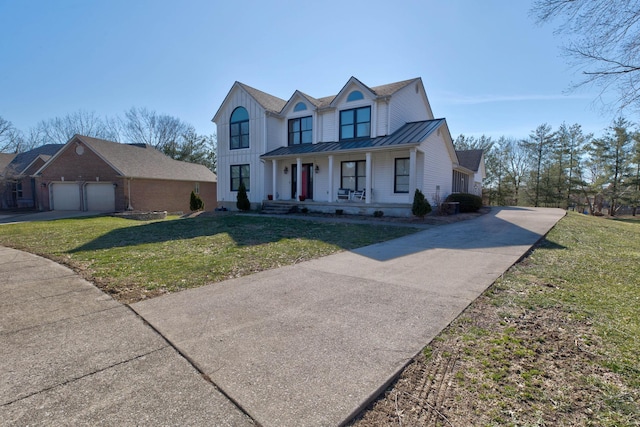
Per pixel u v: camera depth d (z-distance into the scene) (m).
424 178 14.96
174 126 42.22
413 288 4.53
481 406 2.07
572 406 2.07
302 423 1.91
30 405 2.06
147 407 2.04
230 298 4.14
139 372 2.45
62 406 2.05
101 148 22.09
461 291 4.38
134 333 3.13
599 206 34.38
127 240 8.56
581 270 5.51
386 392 2.24
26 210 24.30
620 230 11.93
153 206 23.23
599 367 2.52
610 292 4.35
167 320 3.44
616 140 30.47
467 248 7.40
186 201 26.03
